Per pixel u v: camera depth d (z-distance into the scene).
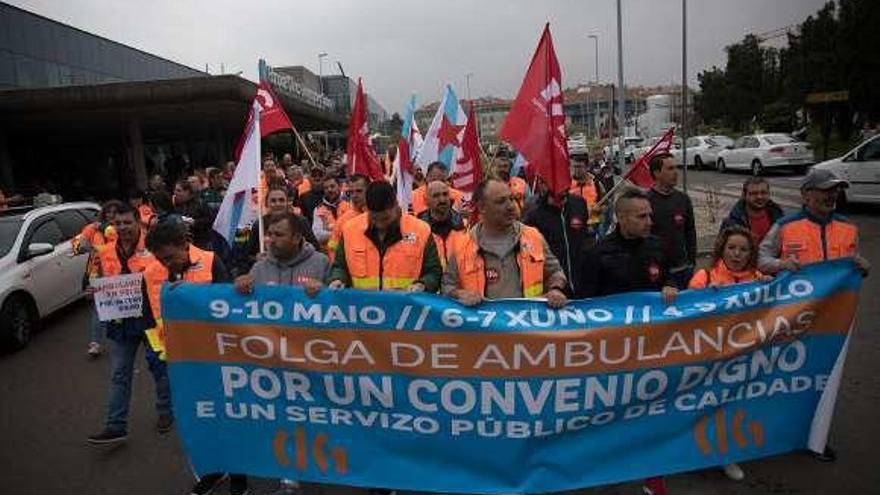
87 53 27.25
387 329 3.65
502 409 3.66
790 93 38.41
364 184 5.96
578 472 3.69
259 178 5.24
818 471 4.09
